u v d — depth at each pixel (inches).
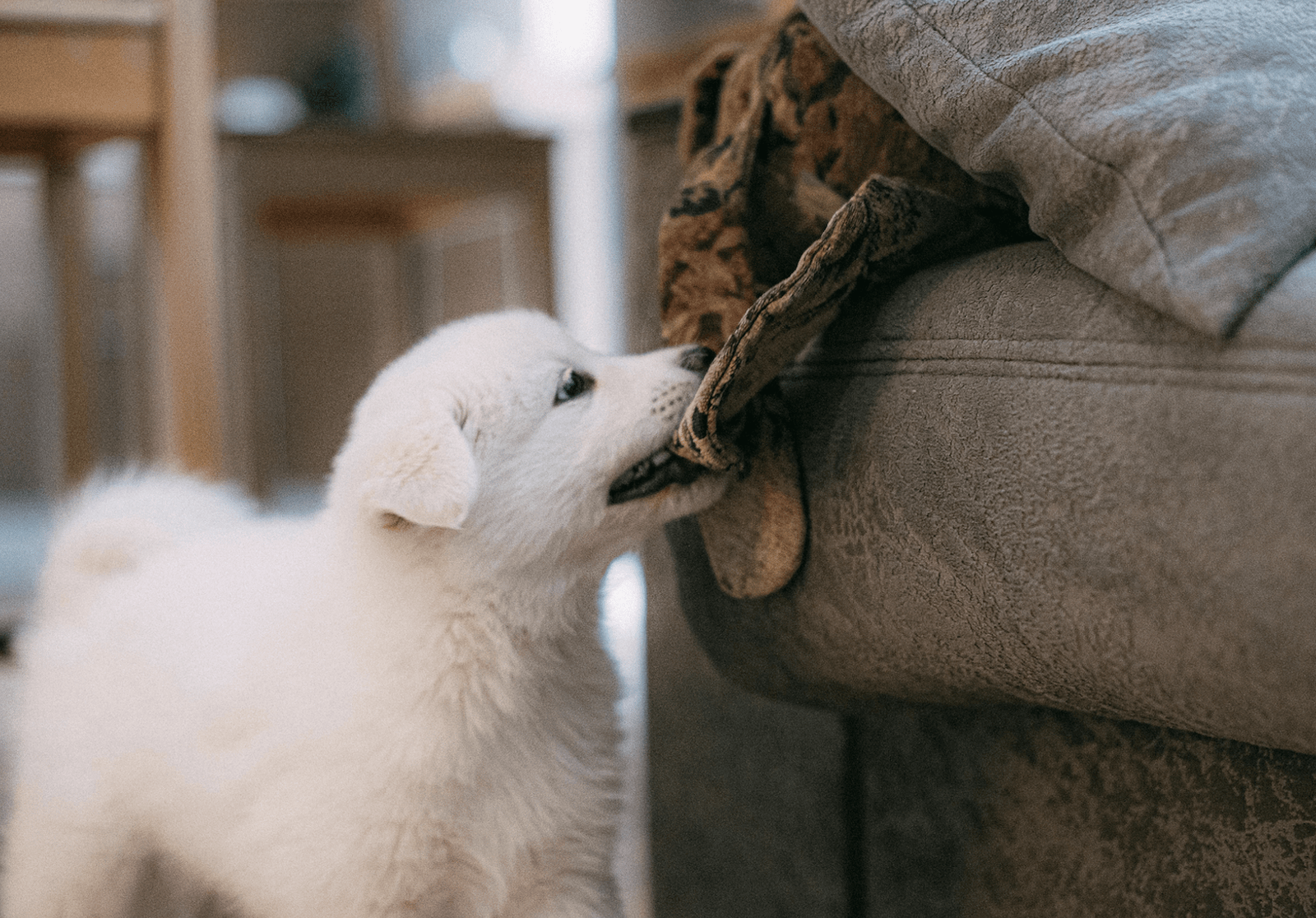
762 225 47.1
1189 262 29.2
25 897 54.5
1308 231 28.7
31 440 208.7
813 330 40.9
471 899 48.3
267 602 51.0
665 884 65.2
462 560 46.3
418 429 44.4
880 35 39.5
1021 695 38.3
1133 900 40.1
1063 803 42.6
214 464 91.2
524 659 47.9
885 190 39.3
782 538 42.6
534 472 46.8
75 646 56.6
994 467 34.7
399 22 154.3
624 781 52.2
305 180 106.8
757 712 57.6
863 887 53.1
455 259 146.3
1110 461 31.1
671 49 82.1
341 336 172.9
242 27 146.9
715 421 39.8
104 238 182.4
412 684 45.8
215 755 48.5
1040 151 34.1
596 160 160.7
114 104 87.3
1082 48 34.4
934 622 38.0
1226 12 33.8
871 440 39.5
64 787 53.6
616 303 157.1
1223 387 28.4
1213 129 30.4
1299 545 26.6
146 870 54.9
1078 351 32.5
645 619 65.0
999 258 37.8
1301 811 34.8
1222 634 28.7
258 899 47.9
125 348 181.0
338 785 45.4
